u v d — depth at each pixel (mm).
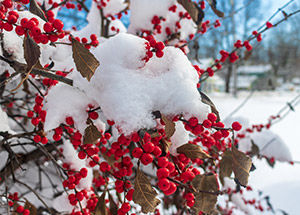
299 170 1393
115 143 271
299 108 3312
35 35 217
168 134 218
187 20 527
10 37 270
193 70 246
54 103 252
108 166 302
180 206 493
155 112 226
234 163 249
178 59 245
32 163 519
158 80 235
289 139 1873
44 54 308
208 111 227
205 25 513
